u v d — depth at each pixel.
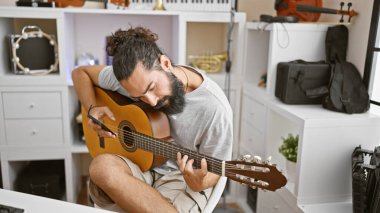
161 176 1.52
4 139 2.12
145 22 2.47
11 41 2.07
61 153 2.20
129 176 1.27
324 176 1.66
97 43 2.45
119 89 1.61
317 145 1.62
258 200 2.09
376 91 1.80
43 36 2.11
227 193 2.44
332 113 1.70
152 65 1.19
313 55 1.96
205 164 1.22
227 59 2.25
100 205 1.34
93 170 1.26
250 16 2.44
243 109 2.30
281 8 2.12
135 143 1.43
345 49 1.90
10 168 2.20
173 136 1.47
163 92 1.22
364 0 1.79
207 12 2.13
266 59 2.27
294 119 1.66
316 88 1.79
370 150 1.63
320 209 1.64
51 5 2.03
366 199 1.46
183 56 2.15
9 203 0.94
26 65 2.11
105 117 1.54
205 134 1.37
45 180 2.26
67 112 2.14
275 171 1.10
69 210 0.93
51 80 2.08
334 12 1.86
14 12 1.97
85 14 2.39
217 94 1.36
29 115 2.11
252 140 2.19
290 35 1.91
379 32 1.73
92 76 1.68
